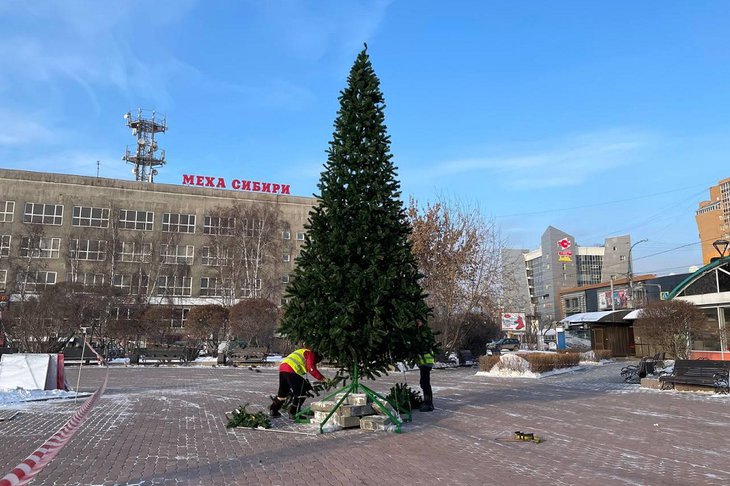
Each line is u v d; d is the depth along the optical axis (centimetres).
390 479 602
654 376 1814
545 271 10625
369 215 947
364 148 989
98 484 575
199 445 784
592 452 760
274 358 3266
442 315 2977
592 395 1466
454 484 585
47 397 1332
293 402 1019
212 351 3522
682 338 2264
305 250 983
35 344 2880
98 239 5731
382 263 942
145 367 2789
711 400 1347
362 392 1035
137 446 776
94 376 2145
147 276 5553
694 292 2622
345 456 714
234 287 5316
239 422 931
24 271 4966
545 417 1076
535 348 4497
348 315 888
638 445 811
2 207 5659
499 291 3162
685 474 639
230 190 6419
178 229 6131
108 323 3328
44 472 621
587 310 7031
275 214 6078
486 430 929
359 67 1044
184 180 6438
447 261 3009
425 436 861
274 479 598
